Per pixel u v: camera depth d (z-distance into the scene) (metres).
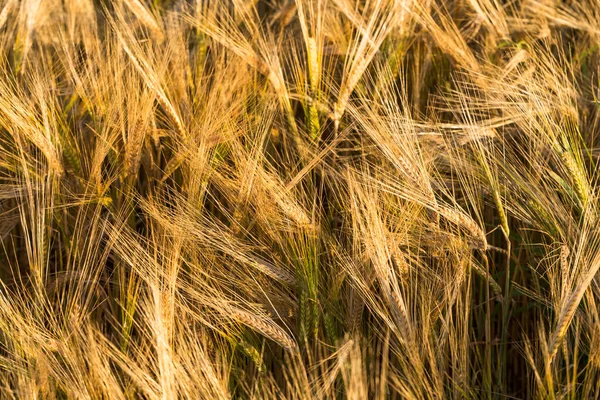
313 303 1.71
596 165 1.87
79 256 1.80
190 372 1.65
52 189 1.79
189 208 1.75
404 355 1.71
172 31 1.92
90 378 1.65
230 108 1.82
